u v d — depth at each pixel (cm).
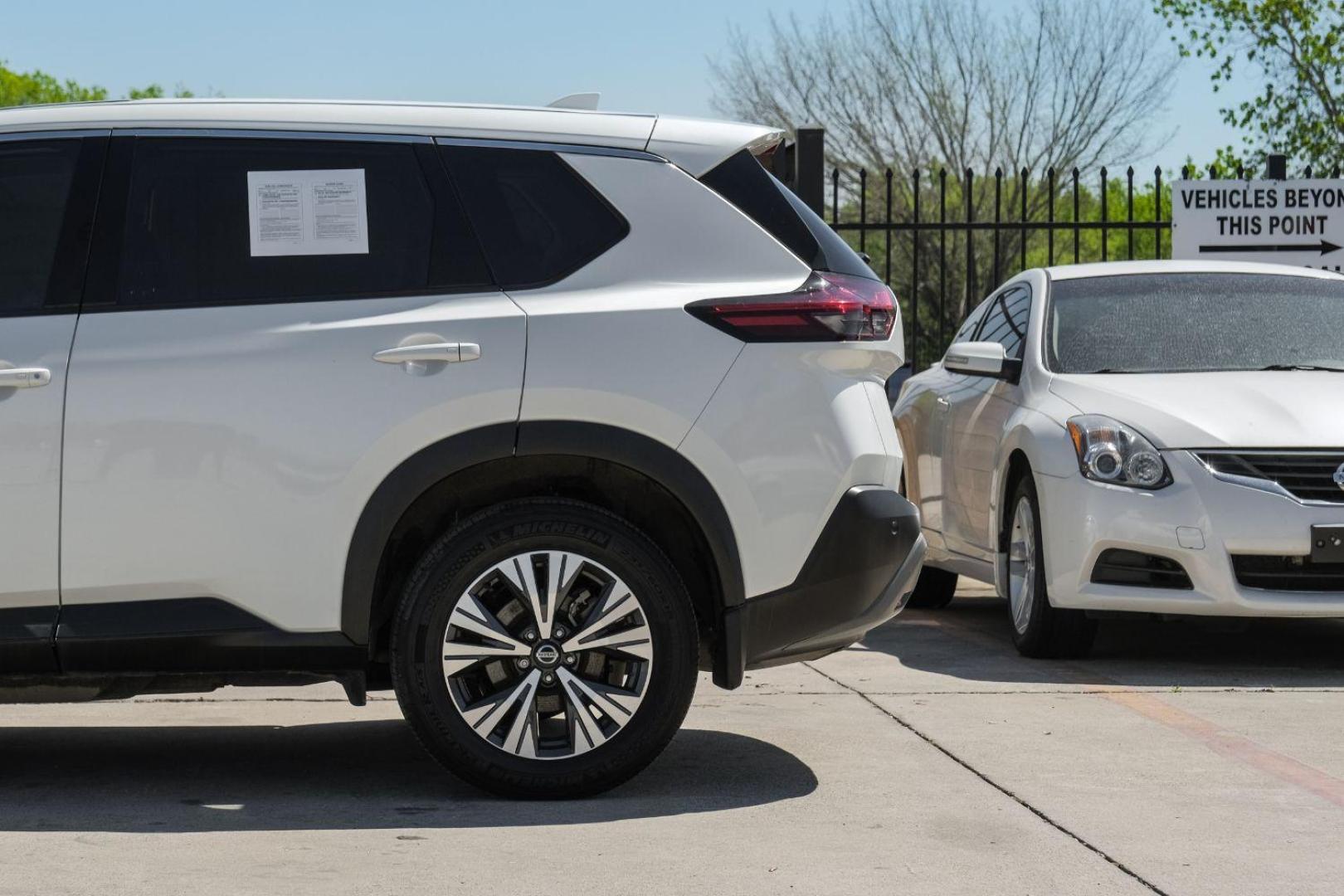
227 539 413
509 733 418
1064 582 641
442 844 381
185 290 423
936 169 3159
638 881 349
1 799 431
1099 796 432
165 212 429
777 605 425
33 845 379
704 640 445
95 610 414
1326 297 746
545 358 418
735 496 422
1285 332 718
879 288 446
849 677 628
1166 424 637
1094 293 754
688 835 389
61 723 545
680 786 443
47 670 415
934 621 816
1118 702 573
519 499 427
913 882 350
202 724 542
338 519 414
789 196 445
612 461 420
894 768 465
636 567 418
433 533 438
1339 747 496
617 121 442
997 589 716
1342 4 2275
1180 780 451
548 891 342
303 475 413
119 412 413
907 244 3038
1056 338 728
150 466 413
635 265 430
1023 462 690
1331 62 2267
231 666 416
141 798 432
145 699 589
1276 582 620
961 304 2983
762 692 594
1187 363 703
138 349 417
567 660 420
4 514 412
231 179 431
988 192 3142
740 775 457
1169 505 621
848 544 426
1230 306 738
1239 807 420
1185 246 1135
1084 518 634
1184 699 581
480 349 417
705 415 420
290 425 414
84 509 412
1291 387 659
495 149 436
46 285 424
